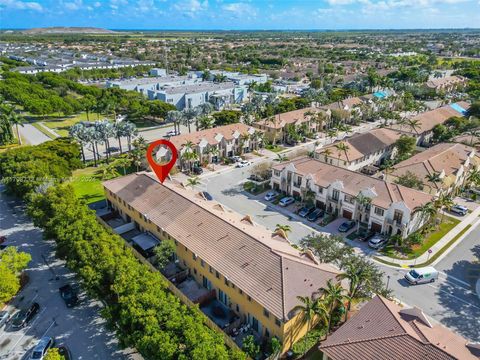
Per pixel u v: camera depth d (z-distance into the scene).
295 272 46.12
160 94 167.62
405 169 84.94
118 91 168.62
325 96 171.25
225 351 36.25
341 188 74.25
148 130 140.75
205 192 86.81
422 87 188.38
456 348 34.56
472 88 194.25
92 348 44.41
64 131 135.88
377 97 158.62
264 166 94.31
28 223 73.62
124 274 44.66
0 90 164.00
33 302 51.91
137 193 70.06
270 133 121.69
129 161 100.19
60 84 188.25
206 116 130.00
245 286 45.97
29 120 151.00
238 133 110.94
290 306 42.31
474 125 120.25
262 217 76.19
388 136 108.69
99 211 77.31
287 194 85.44
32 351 42.91
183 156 96.62
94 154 104.44
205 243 54.06
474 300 52.69
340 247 55.59
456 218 75.31
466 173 87.06
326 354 36.97
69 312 50.12
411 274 56.66
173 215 61.44
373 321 38.91
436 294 53.91
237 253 50.50
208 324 45.38
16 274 52.00
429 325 37.38
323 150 99.50
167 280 52.59
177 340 37.12
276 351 41.34
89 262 47.94
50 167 84.25
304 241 56.44
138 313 39.25
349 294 45.72
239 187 90.62
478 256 62.69
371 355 35.00
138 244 61.69
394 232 67.25
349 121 147.75
